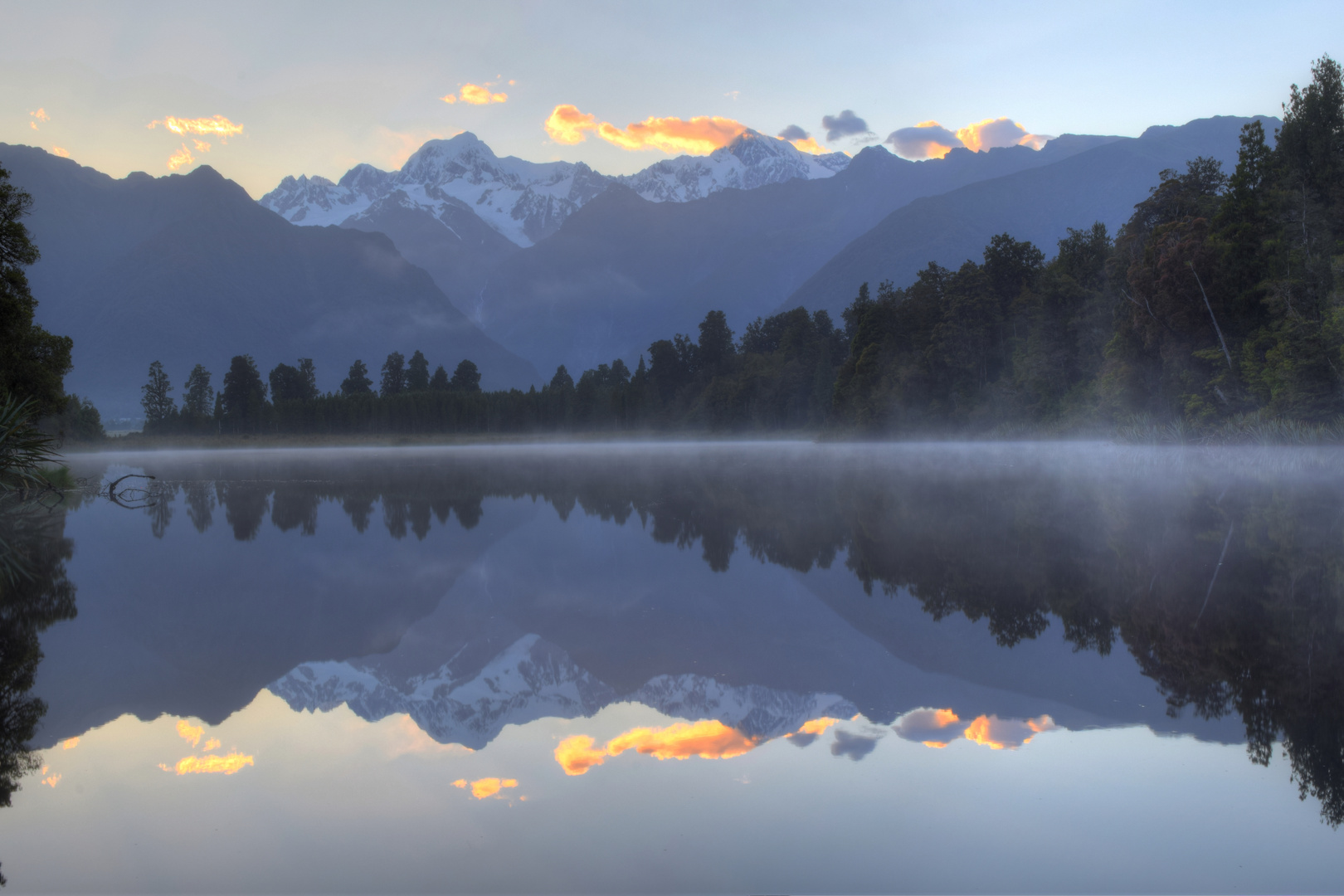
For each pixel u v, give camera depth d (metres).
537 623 9.38
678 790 4.85
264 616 9.79
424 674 7.39
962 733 5.66
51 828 4.42
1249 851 4.00
